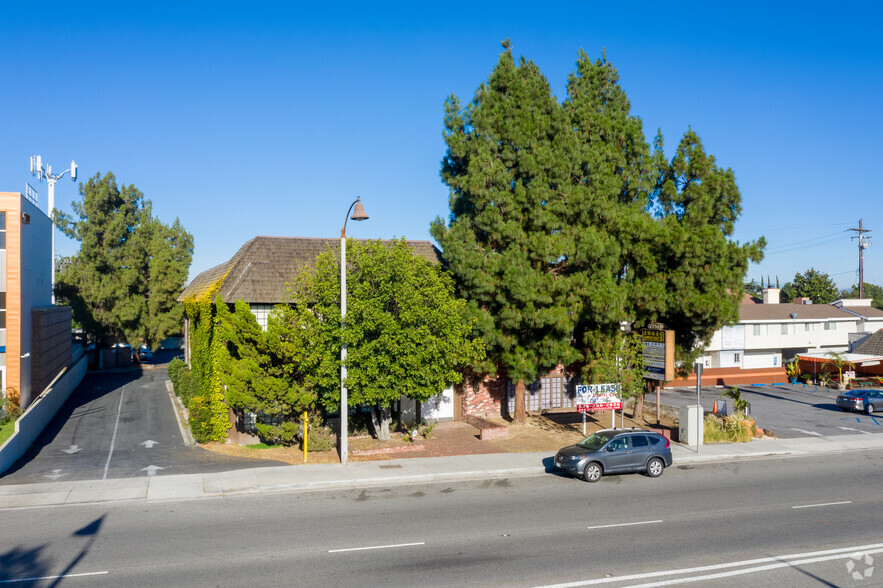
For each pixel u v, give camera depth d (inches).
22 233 1119.0
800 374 1946.4
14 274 1084.5
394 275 872.3
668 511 646.5
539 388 1263.5
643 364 1043.9
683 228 999.0
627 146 1080.2
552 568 483.8
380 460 861.8
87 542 536.7
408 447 911.0
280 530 573.3
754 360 2161.7
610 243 979.3
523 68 1025.5
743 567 490.9
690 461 910.4
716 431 1046.4
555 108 1005.8
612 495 711.7
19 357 1084.5
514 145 991.6
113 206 2134.6
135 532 564.4
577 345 1136.2
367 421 1053.2
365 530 575.5
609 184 1005.2
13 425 961.5
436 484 760.3
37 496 676.1
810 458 936.3
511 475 810.8
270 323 873.5
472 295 998.4
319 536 557.0
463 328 920.3
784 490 739.4
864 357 1863.9
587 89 1115.3
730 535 569.0
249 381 866.1
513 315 961.5
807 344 2222.0
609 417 1222.9
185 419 1153.4
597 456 783.7
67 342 1583.4
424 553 514.9
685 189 1064.2
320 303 882.8
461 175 1031.0
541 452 925.8
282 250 1096.8
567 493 719.7
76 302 2003.0
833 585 456.8
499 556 509.4
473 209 1012.5
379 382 852.0
